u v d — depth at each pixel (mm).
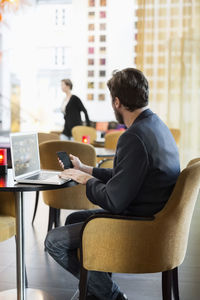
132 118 2090
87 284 2266
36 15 10016
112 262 1995
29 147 2543
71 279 2934
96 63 9945
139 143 1929
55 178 2334
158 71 7828
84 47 9953
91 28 9867
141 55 7824
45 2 9977
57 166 3492
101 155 3838
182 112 7879
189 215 2055
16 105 10102
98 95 9961
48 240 2232
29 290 2713
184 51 7773
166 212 1964
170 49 7781
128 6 9641
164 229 1967
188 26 7730
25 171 2451
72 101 7047
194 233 4137
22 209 2365
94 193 2062
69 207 3496
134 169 1920
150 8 7738
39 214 4793
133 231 1962
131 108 2061
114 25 9750
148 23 7773
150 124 2004
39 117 10094
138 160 1922
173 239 2002
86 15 9859
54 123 10039
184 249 2096
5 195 2520
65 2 9953
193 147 7926
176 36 7762
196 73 7812
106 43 9820
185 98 7852
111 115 9930
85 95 10031
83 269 2039
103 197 1996
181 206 1964
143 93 2049
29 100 10141
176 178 2070
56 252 2225
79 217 2566
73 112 7062
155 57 7824
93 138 6371
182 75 7809
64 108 7145
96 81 9984
